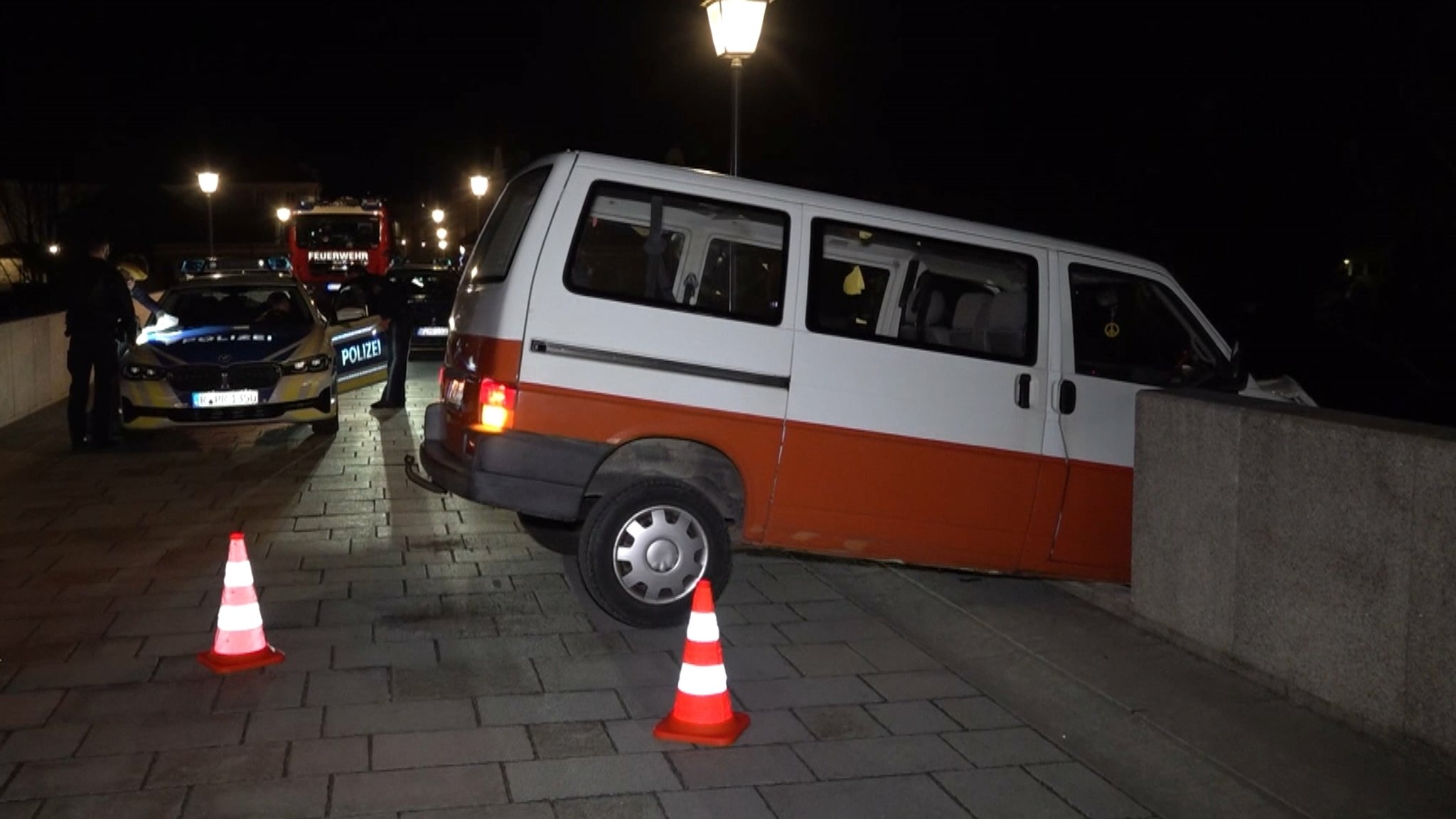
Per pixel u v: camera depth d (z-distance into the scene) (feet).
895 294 22.94
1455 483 16.03
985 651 21.58
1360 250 51.78
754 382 21.97
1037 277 23.52
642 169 21.91
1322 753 16.99
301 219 119.75
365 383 48.06
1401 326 47.75
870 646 21.99
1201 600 20.54
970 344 23.29
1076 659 20.74
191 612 23.06
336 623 22.57
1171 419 21.17
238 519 30.40
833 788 16.34
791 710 18.94
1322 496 18.06
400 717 18.33
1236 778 16.56
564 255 21.48
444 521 30.35
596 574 21.81
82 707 18.47
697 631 17.84
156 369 39.78
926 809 15.83
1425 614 16.44
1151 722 18.26
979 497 22.98
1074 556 23.56
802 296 22.25
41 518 30.27
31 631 21.90
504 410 21.29
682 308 21.85
